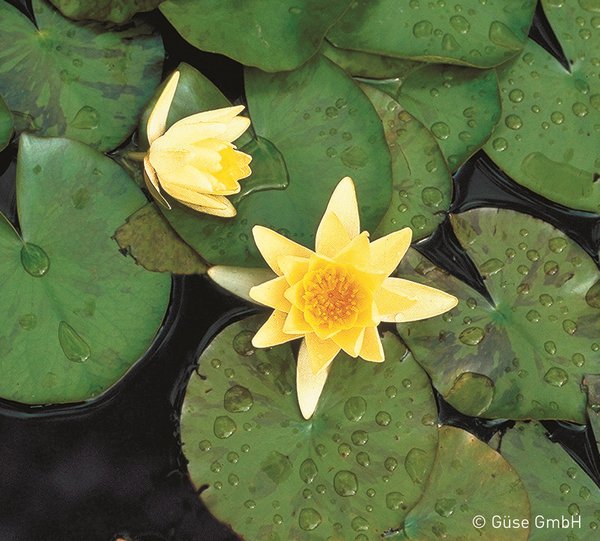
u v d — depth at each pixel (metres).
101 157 0.73
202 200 0.72
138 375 0.74
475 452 0.74
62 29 0.74
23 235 0.72
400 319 0.73
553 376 0.75
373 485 0.73
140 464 0.74
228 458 0.73
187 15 0.74
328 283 0.71
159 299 0.73
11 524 0.73
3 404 0.73
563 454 0.75
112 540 0.73
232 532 0.74
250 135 0.74
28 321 0.72
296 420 0.73
